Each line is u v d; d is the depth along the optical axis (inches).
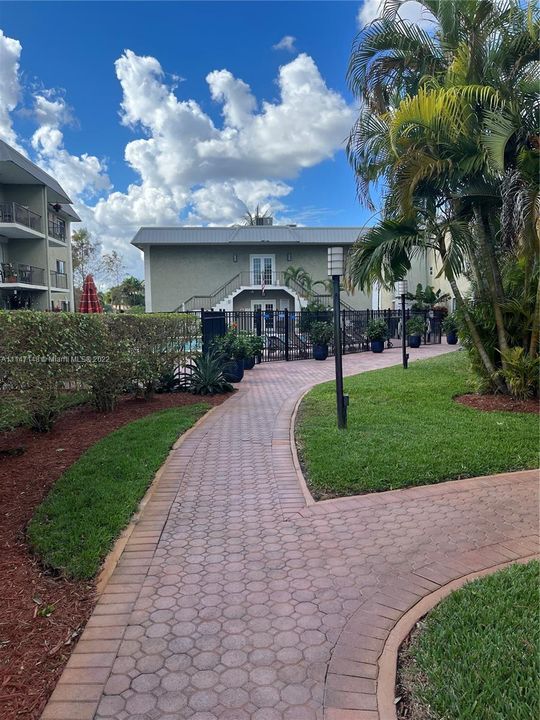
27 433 257.8
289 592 113.4
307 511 159.9
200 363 392.2
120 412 315.3
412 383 389.7
